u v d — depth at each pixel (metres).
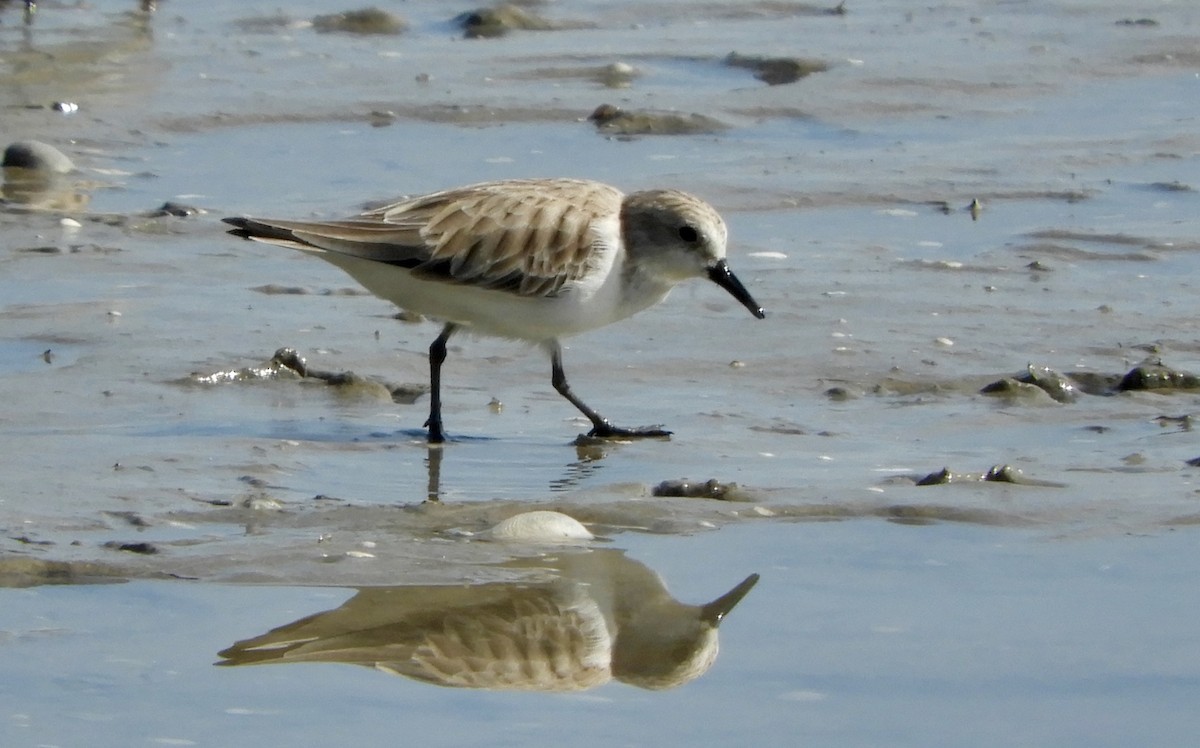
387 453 11.95
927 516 10.52
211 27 27.59
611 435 12.47
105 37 26.36
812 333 14.80
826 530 10.34
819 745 7.72
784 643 8.80
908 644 8.74
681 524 10.40
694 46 26.55
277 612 9.08
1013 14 28.86
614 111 22.39
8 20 27.28
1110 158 20.69
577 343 14.66
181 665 8.47
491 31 27.97
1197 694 8.18
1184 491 10.84
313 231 12.26
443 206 12.52
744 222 18.28
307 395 13.34
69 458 11.52
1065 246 17.39
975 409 12.96
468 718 7.97
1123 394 13.27
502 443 12.26
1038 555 9.89
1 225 17.61
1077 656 8.59
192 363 13.80
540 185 12.88
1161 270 16.66
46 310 15.02
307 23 28.11
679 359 14.26
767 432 12.49
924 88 24.06
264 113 22.41
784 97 23.52
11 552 9.66
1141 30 27.31
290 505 10.62
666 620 9.07
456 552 9.89
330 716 7.97
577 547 10.04
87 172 19.73
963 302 15.66
